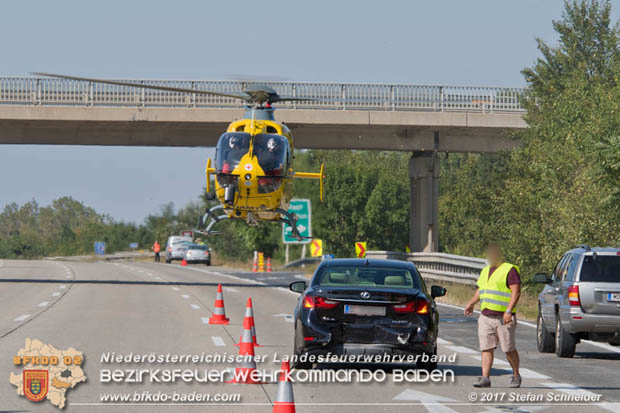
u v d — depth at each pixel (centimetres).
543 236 7431
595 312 4162
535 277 4647
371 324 3338
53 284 9931
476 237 12662
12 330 4894
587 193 6769
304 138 11388
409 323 3347
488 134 11725
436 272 9994
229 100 10531
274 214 7331
